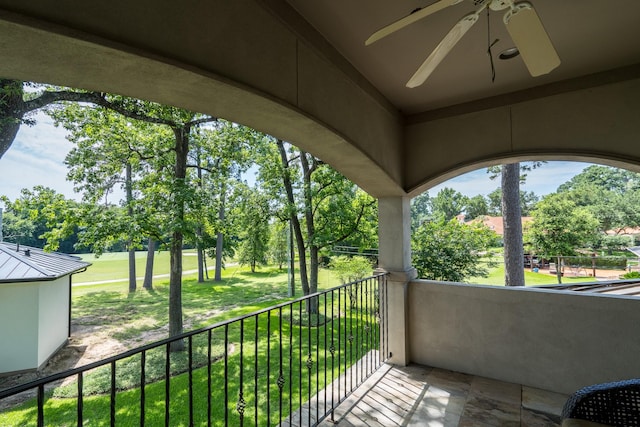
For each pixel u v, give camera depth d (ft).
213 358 19.15
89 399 15.14
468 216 59.82
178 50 4.57
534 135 9.64
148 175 22.76
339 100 8.08
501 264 28.09
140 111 20.40
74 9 3.63
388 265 11.73
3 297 18.49
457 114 10.94
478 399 8.82
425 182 11.34
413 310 11.46
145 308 35.19
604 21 6.82
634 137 8.35
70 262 25.23
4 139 18.83
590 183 47.47
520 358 9.67
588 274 40.06
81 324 28.73
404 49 7.97
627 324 8.35
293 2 6.45
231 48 5.33
